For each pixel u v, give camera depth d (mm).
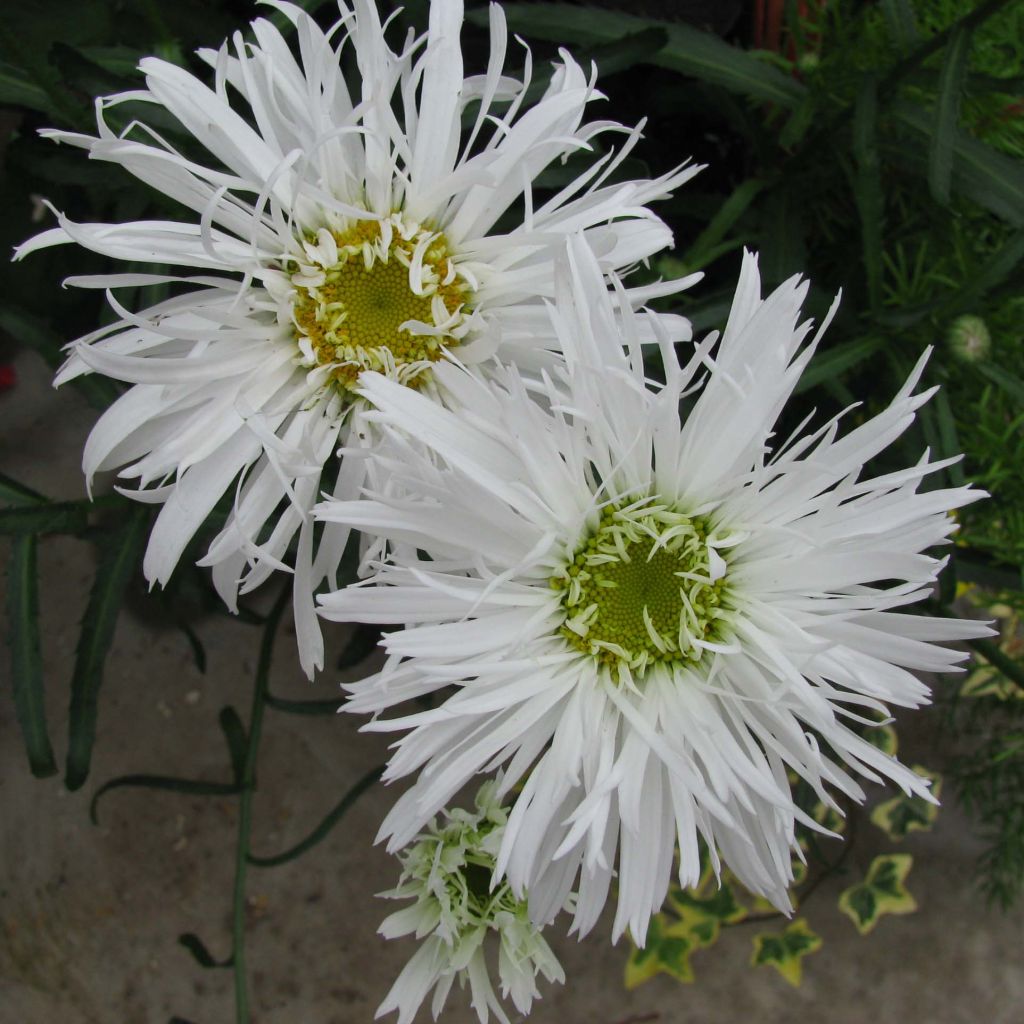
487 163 212
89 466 212
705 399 204
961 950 407
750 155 329
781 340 197
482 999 249
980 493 198
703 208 314
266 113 210
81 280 205
